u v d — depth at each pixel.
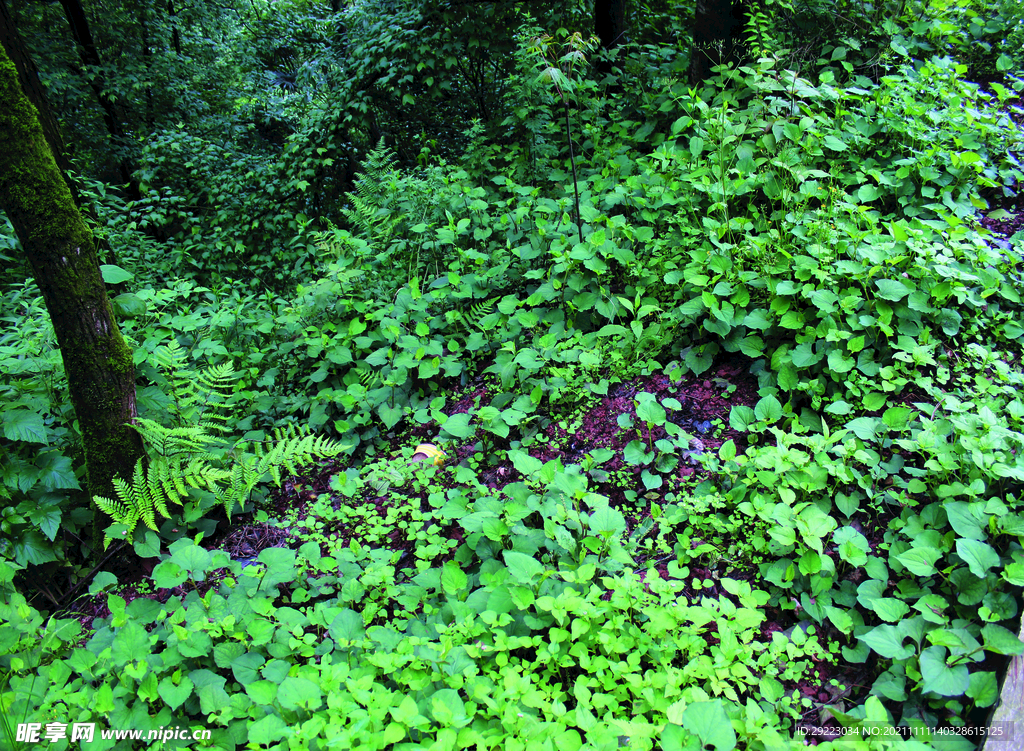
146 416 3.46
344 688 2.36
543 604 2.38
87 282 3.02
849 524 2.79
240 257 8.36
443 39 7.62
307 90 10.72
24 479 3.16
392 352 4.50
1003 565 2.37
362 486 3.55
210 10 13.20
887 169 4.54
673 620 2.37
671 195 4.54
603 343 4.13
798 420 3.22
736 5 5.73
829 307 3.30
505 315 4.51
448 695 2.14
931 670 2.06
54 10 10.46
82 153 9.93
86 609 3.20
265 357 4.93
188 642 2.43
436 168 5.85
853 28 5.73
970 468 2.66
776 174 4.46
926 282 3.44
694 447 3.37
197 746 2.14
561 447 3.65
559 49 6.61
